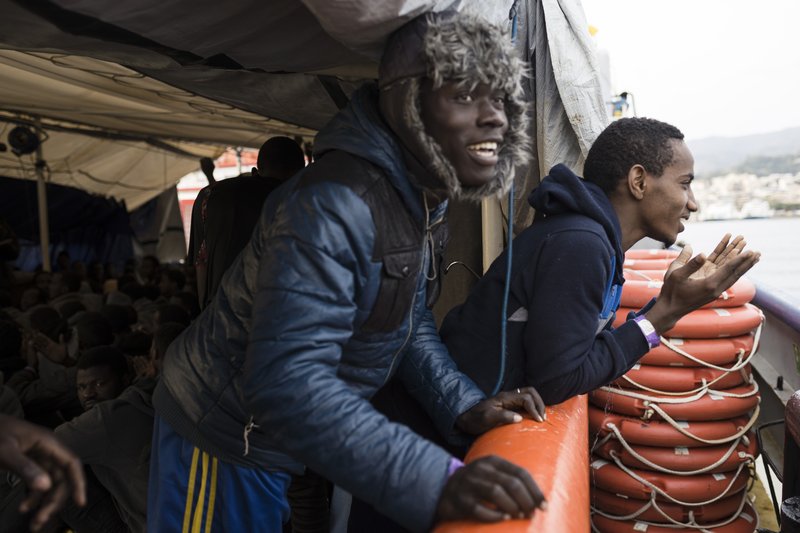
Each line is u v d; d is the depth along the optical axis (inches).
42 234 361.4
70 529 109.6
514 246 65.6
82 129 317.7
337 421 41.5
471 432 59.8
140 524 93.6
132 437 90.6
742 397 89.5
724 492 89.5
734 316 89.0
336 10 46.6
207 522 61.9
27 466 35.5
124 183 453.4
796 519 63.9
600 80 95.9
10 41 70.6
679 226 70.5
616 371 61.9
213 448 60.7
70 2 55.4
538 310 59.6
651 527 91.3
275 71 83.7
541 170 100.9
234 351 56.9
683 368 89.7
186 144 397.7
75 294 277.6
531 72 98.0
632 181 68.7
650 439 88.3
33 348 171.2
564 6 94.3
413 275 51.2
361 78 102.1
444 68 44.4
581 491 46.4
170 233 520.7
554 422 57.3
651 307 69.1
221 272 112.7
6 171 404.2
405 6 46.0
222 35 65.4
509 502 37.5
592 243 59.8
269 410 43.1
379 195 47.6
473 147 47.4
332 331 44.9
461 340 68.5
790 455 75.2
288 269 44.2
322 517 101.7
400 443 41.1
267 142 125.6
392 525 70.0
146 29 62.0
